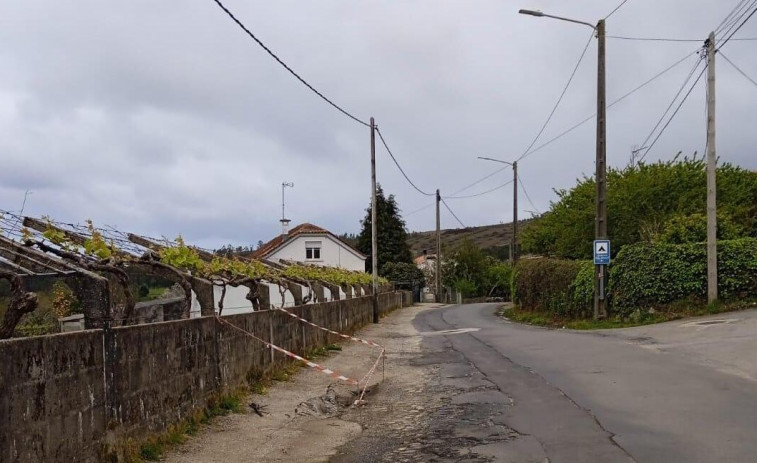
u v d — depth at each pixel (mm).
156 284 18047
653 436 7266
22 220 8352
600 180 22391
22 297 6574
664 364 12266
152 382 7723
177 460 7422
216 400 9820
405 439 8312
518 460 6793
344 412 10508
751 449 6531
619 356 13891
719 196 29172
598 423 8109
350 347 19922
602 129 22297
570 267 26203
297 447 8141
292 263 26297
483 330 24875
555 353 15469
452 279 76000
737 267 19969
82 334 6289
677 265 20984
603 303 22578
